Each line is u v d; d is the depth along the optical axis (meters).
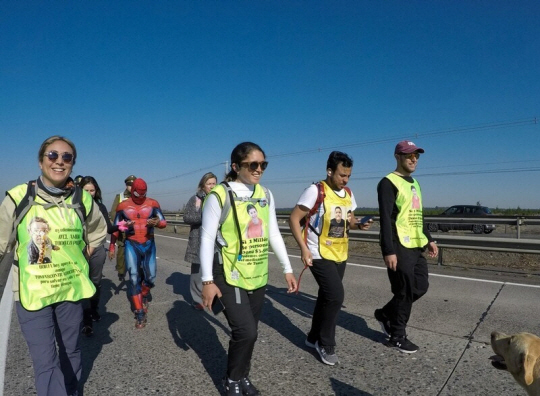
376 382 3.59
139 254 5.38
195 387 3.59
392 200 4.15
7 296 6.86
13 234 2.71
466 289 6.71
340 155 4.05
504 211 33.50
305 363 4.02
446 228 20.81
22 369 4.00
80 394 3.48
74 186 2.98
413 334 4.71
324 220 3.95
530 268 8.41
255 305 3.33
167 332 5.05
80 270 2.89
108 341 4.77
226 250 3.17
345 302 6.17
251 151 3.25
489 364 3.86
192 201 5.91
